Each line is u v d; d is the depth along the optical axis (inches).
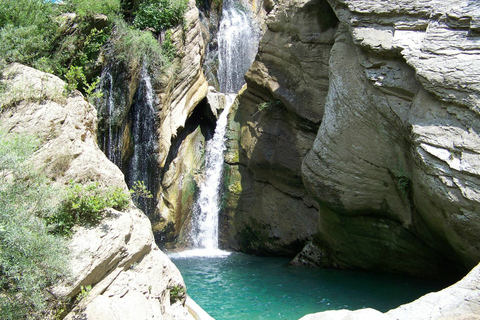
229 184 552.7
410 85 321.7
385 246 382.9
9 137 221.5
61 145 241.9
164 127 494.6
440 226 304.2
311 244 454.9
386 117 335.3
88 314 199.0
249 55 773.9
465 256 290.2
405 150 328.5
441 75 292.0
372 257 399.5
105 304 205.2
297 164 483.5
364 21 355.3
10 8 351.3
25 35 350.0
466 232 275.1
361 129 354.0
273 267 454.3
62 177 237.1
